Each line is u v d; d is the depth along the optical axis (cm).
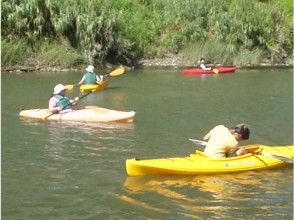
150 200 956
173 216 886
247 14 3691
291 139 1439
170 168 1075
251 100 2066
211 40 3609
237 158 1132
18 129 1494
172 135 1452
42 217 889
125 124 1580
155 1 3809
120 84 2498
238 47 3644
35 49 3167
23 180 1061
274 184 1044
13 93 2153
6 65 3009
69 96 2131
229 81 2664
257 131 1530
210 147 1137
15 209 920
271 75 2984
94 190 1006
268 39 3753
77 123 1580
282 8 3906
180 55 3581
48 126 1534
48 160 1195
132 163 1073
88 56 3206
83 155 1236
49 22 3250
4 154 1241
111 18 3312
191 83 2564
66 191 1001
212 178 1071
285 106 1939
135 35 3528
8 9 3122
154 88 2367
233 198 966
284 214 897
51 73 2925
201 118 1695
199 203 942
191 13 3691
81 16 3219
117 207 927
